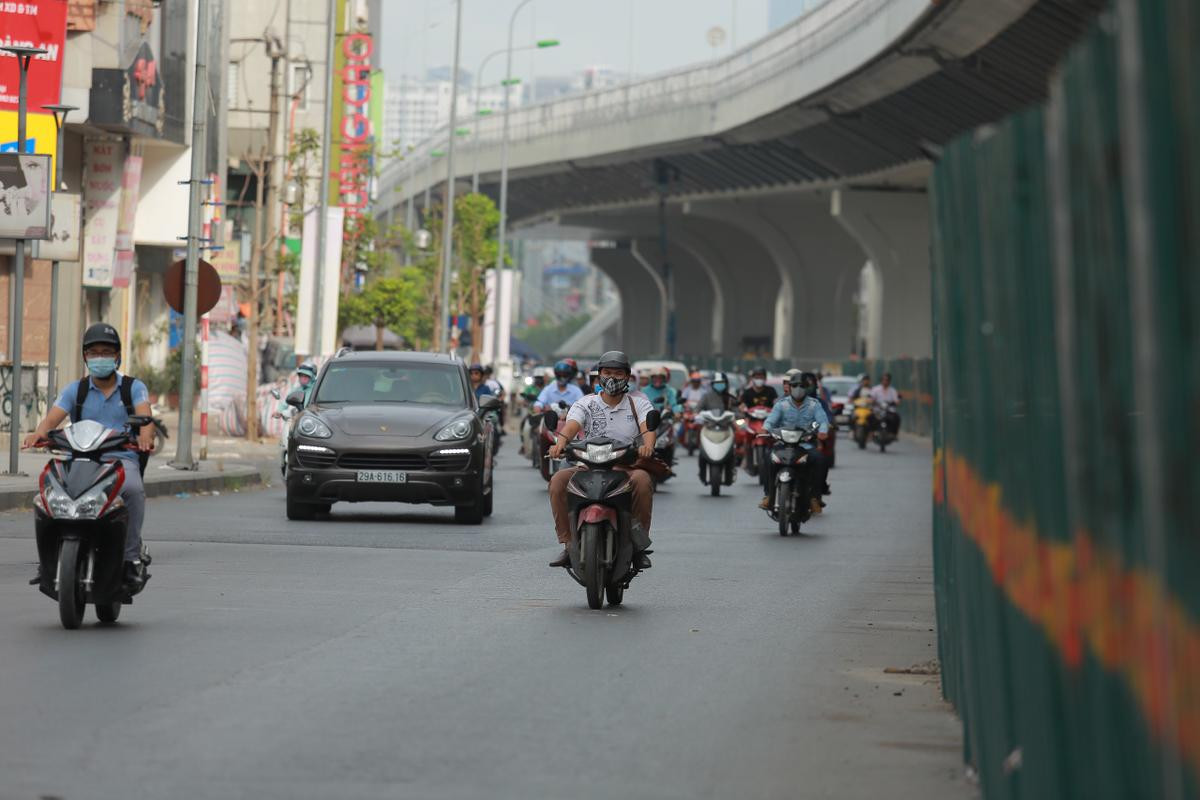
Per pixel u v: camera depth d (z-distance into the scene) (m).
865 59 138.38
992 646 14.38
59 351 86.38
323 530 44.69
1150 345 8.16
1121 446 9.01
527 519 50.78
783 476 47.38
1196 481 7.61
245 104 162.88
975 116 140.62
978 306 14.62
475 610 28.88
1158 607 8.24
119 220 88.75
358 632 25.83
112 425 26.50
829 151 186.88
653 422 30.25
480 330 195.62
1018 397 12.48
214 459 72.19
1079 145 9.66
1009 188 12.36
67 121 82.44
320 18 170.38
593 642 25.33
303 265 95.50
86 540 25.61
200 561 36.25
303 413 48.41
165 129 92.62
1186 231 7.62
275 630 25.89
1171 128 7.78
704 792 15.52
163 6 91.81
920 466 91.06
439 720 18.75
